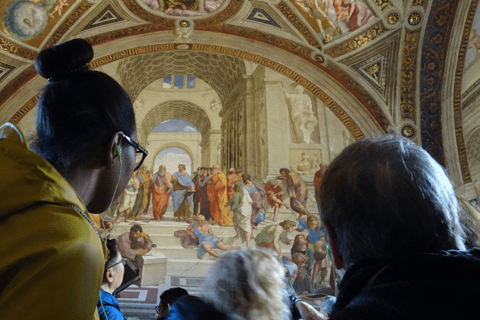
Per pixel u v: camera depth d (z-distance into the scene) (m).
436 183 0.63
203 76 15.67
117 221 9.80
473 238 0.77
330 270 9.93
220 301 1.50
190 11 10.24
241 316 1.47
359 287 0.58
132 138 1.00
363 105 11.18
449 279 0.50
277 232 10.23
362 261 0.62
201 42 10.99
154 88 18.84
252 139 11.53
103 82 0.95
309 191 10.62
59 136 0.87
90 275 0.67
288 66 11.27
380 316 0.48
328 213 0.70
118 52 10.63
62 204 0.71
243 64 12.16
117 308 1.87
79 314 0.63
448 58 10.22
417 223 0.60
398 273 0.54
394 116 10.96
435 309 0.47
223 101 15.63
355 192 0.65
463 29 9.81
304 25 10.43
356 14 9.91
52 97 0.89
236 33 11.07
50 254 0.62
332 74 11.25
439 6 9.70
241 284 1.51
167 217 10.20
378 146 0.69
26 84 9.80
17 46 9.28
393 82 10.84
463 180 10.12
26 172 0.69
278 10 10.22
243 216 10.35
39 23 9.17
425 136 10.80
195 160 23.39
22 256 0.60
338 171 0.70
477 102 9.75
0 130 0.81
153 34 10.78
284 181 10.66
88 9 9.50
